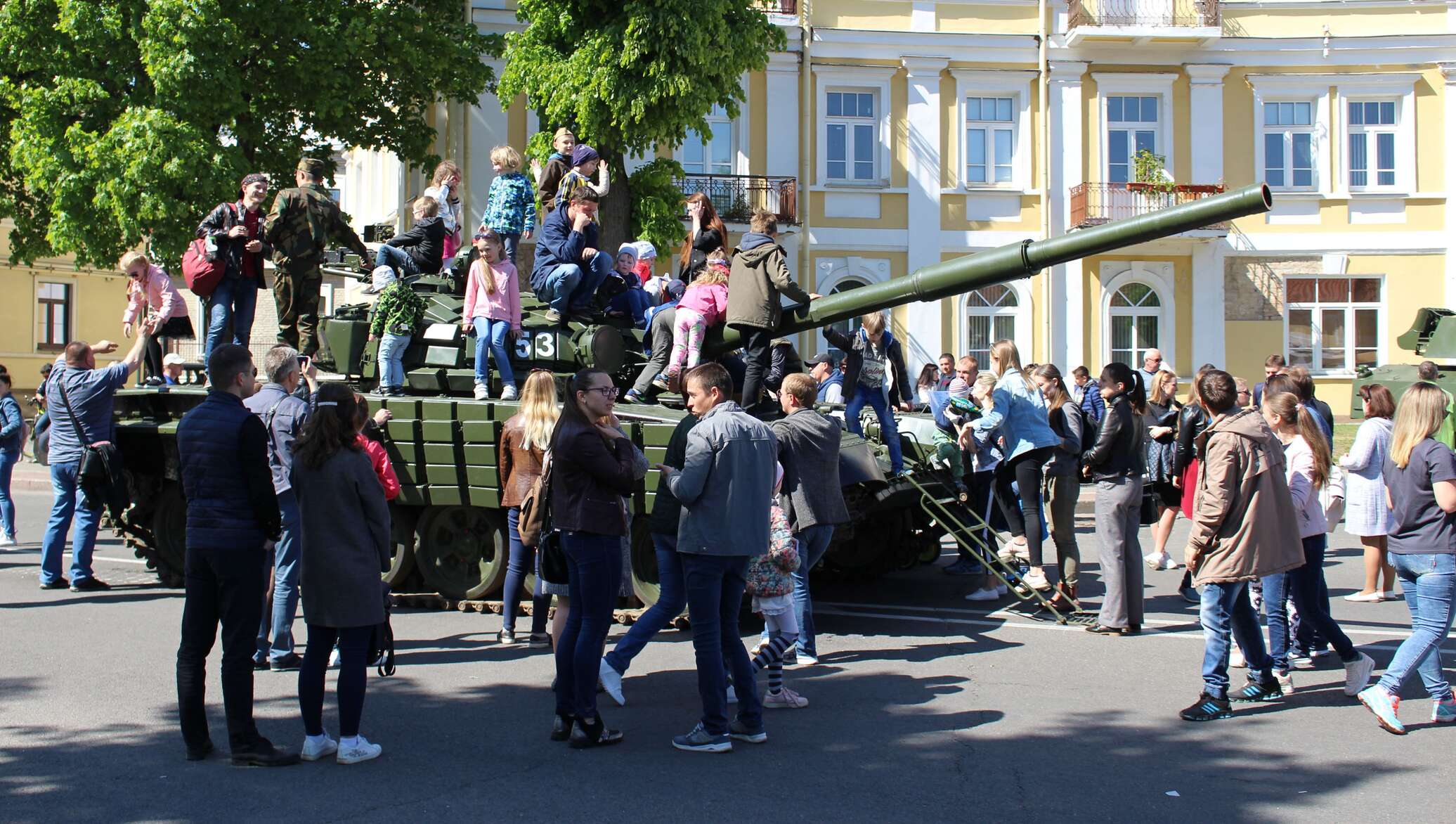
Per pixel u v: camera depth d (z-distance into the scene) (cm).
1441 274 2473
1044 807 517
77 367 1003
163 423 1031
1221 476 650
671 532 634
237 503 567
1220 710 656
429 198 1141
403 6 2112
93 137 1858
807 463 782
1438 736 626
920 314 2445
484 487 937
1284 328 2488
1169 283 2473
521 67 1997
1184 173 2473
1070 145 2455
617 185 2055
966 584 1146
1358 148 2492
